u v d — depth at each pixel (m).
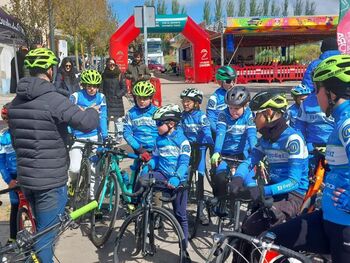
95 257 4.32
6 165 4.11
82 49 34.47
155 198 4.16
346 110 2.26
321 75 2.33
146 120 4.91
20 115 3.23
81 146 5.37
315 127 4.24
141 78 9.62
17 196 4.12
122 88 9.79
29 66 3.29
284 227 2.64
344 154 2.27
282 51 35.62
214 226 5.00
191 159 4.92
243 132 4.52
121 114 9.87
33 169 3.26
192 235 4.66
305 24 24.12
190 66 31.48
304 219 2.63
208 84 26.62
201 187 4.84
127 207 4.73
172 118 4.08
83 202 5.01
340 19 6.39
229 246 2.70
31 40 16.23
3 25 11.59
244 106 4.43
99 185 4.81
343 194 2.26
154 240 4.18
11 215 4.19
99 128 5.50
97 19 33.31
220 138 4.45
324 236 2.59
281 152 3.16
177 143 4.12
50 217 3.31
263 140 3.29
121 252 4.05
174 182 3.90
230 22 24.09
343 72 2.24
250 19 24.12
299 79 28.62
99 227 4.65
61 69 8.73
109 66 9.69
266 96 3.13
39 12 16.42
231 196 3.17
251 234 3.03
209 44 26.80
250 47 34.69
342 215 2.31
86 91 5.55
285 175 3.20
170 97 19.62
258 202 3.03
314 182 3.29
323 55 4.63
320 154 3.42
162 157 4.18
